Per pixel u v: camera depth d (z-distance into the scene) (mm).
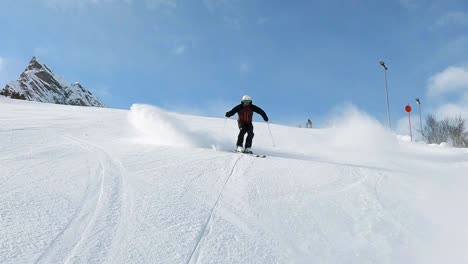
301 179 5820
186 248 3262
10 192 4215
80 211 3863
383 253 3498
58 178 4941
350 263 3307
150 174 5469
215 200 4547
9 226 3348
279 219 4129
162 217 3852
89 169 5551
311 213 4371
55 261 2871
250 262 3158
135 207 4070
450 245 3664
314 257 3367
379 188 5496
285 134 13273
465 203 4859
